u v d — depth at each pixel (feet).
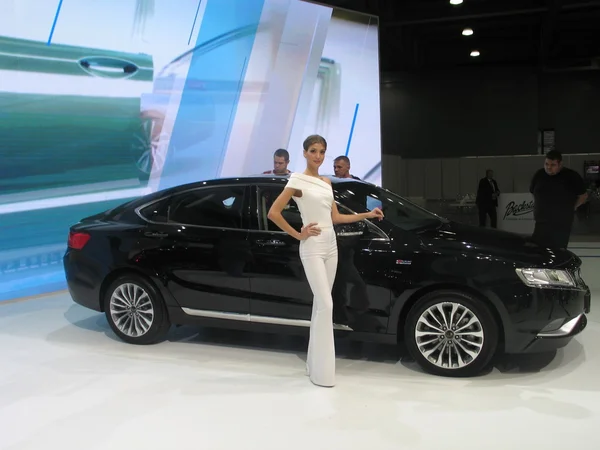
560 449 8.57
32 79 20.08
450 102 55.57
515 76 54.13
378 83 28.53
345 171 18.90
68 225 21.54
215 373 12.21
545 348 11.16
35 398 10.97
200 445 8.92
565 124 53.67
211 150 25.31
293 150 26.99
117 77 22.43
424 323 11.66
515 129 54.44
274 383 11.56
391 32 41.39
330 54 27.25
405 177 54.13
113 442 9.09
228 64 25.21
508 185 51.34
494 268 11.05
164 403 10.61
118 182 22.90
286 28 26.25
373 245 11.91
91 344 14.48
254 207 13.07
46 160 20.71
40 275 20.84
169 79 23.86
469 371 11.46
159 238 13.67
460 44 50.83
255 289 12.71
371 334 11.98
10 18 19.42
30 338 15.08
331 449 8.72
